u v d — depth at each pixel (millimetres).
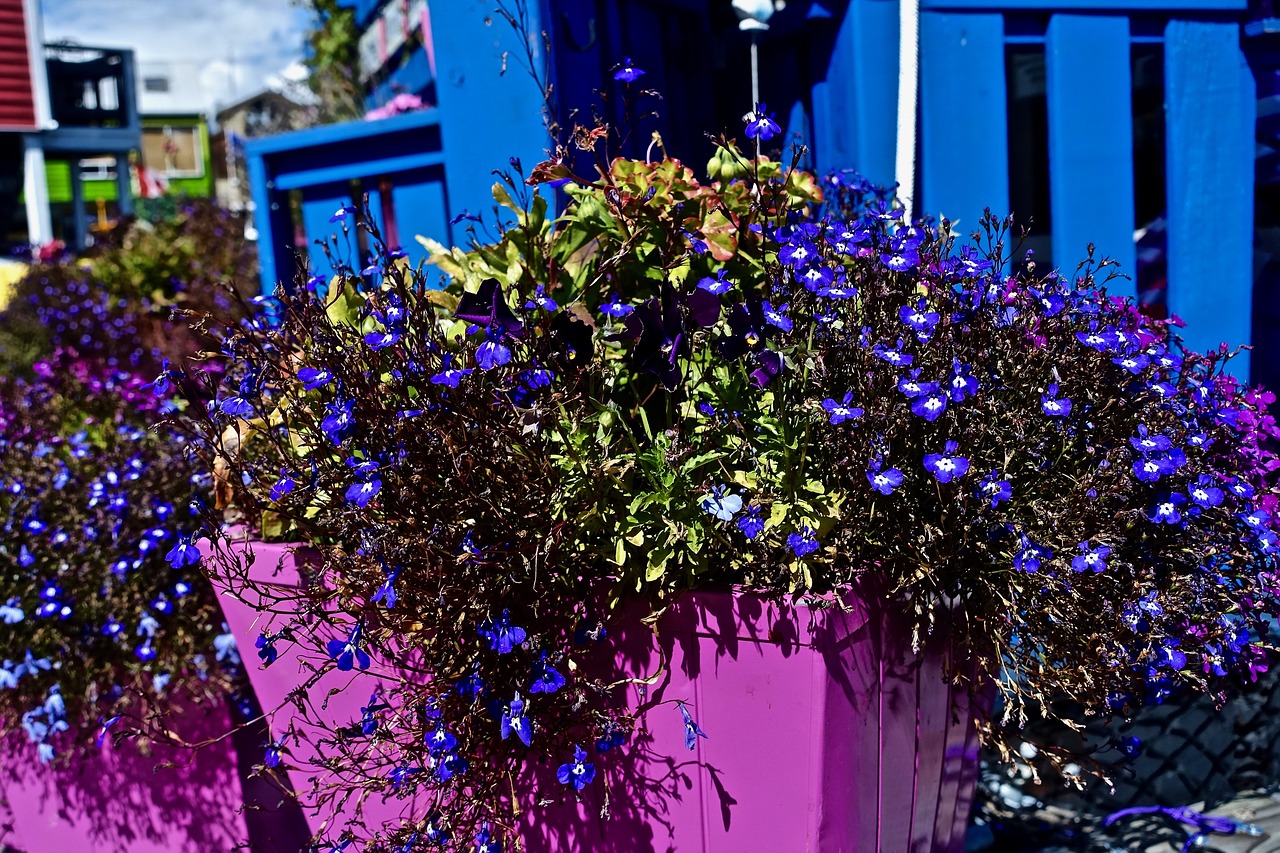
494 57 2385
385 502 1652
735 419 1619
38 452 2674
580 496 1641
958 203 2818
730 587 1640
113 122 21531
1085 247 2920
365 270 1912
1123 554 1758
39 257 6590
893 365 1594
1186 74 3002
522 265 1854
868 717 1660
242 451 1891
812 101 2955
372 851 1768
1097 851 2373
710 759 1667
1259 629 1934
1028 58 3775
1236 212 3090
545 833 1849
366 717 1718
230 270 5082
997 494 1562
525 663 1654
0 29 18125
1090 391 1712
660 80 2824
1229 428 1894
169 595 2410
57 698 2398
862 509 1612
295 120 5680
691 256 1812
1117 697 1815
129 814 2637
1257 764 2574
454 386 1633
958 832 2100
